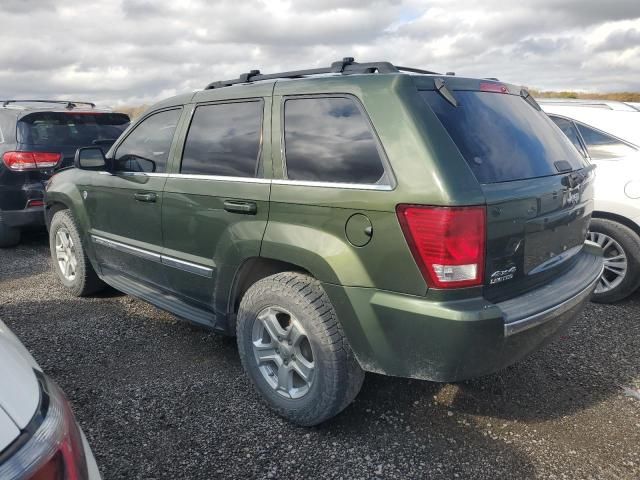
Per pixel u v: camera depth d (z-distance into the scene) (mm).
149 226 3674
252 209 2854
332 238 2516
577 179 2957
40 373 1598
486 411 3000
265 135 2904
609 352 3746
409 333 2309
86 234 4465
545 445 2699
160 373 3418
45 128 6586
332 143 2602
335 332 2574
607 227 4574
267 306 2814
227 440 2723
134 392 3182
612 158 4680
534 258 2611
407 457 2598
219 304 3188
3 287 5188
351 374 2607
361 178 2445
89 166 3852
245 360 2984
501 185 2391
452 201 2172
